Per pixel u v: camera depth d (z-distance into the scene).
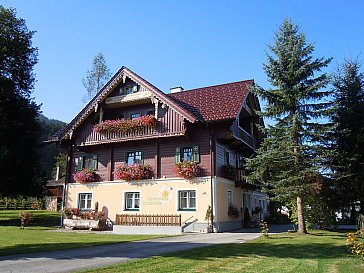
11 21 33.59
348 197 21.80
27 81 35.16
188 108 25.27
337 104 19.95
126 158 26.75
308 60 19.62
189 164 23.34
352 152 21.70
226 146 26.19
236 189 26.78
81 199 27.98
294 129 18.58
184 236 18.52
